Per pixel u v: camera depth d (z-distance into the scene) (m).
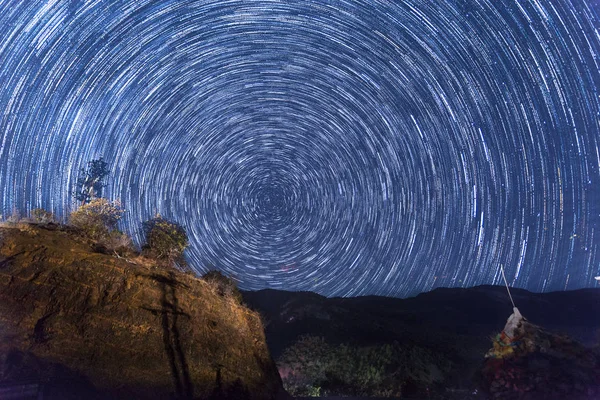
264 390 7.72
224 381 7.10
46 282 6.68
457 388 11.95
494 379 7.93
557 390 7.47
